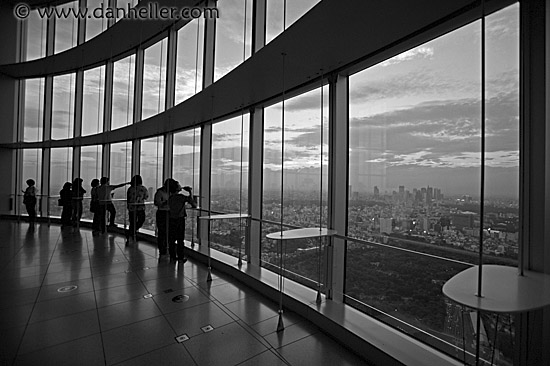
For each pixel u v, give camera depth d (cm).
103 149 746
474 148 173
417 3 161
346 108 276
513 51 156
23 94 883
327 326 220
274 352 194
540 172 135
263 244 385
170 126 532
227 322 235
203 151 498
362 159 259
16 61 865
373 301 232
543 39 136
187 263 413
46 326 226
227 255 411
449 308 177
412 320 200
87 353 190
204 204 490
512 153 153
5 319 237
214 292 301
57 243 536
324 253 263
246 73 273
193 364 180
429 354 175
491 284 112
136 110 657
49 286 314
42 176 820
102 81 743
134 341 205
